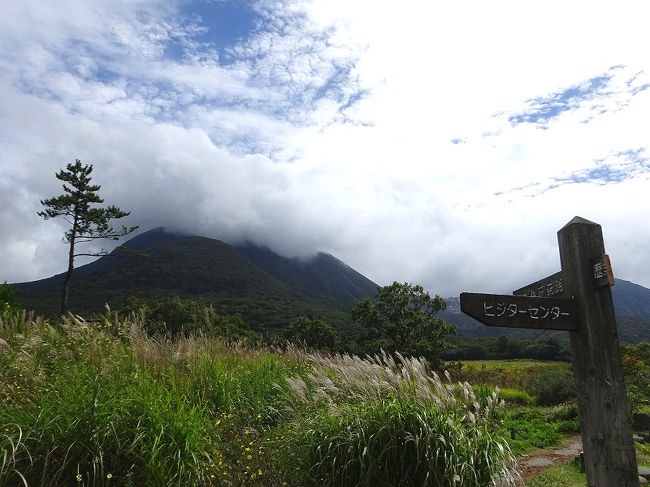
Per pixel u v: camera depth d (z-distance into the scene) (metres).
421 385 4.87
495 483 4.08
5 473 3.80
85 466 4.14
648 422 10.41
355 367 5.70
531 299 3.29
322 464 4.41
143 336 6.79
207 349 7.12
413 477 4.20
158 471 4.05
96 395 4.54
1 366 5.40
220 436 4.73
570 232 3.40
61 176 29.81
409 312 26.06
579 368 3.25
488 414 4.91
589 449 3.14
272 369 7.51
